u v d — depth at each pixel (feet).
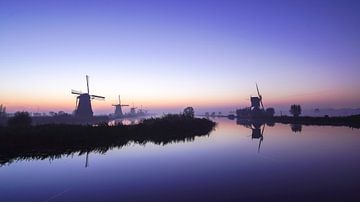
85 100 210.38
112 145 76.59
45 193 33.94
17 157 57.36
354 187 34.63
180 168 47.19
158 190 34.55
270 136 99.96
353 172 42.47
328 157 55.36
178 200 30.73
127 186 36.50
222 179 39.50
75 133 84.12
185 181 38.68
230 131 128.67
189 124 142.20
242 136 103.04
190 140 90.99
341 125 155.53
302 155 58.18
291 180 38.37
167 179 39.93
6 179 40.50
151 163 51.57
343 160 52.16
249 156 58.34
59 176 42.09
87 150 67.21
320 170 44.19
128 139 91.50
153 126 117.08
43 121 182.70
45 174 43.27
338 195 31.48
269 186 35.55
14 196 32.96
